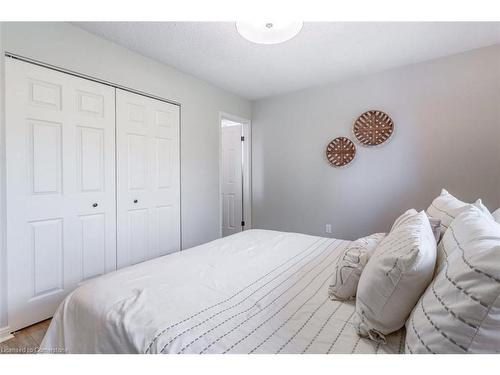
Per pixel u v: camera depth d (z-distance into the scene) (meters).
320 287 1.22
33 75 1.79
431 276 0.81
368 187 3.08
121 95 2.35
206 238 3.31
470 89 2.49
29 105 1.77
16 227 1.72
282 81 3.23
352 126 3.15
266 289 1.18
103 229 2.23
